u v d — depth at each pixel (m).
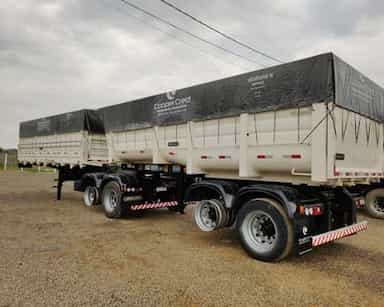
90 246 5.13
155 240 5.64
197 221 5.56
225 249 5.14
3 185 15.80
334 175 4.25
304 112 4.42
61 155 10.23
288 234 4.31
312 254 4.97
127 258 4.54
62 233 6.00
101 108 8.88
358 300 3.31
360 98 5.00
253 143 5.02
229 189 5.34
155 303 3.15
